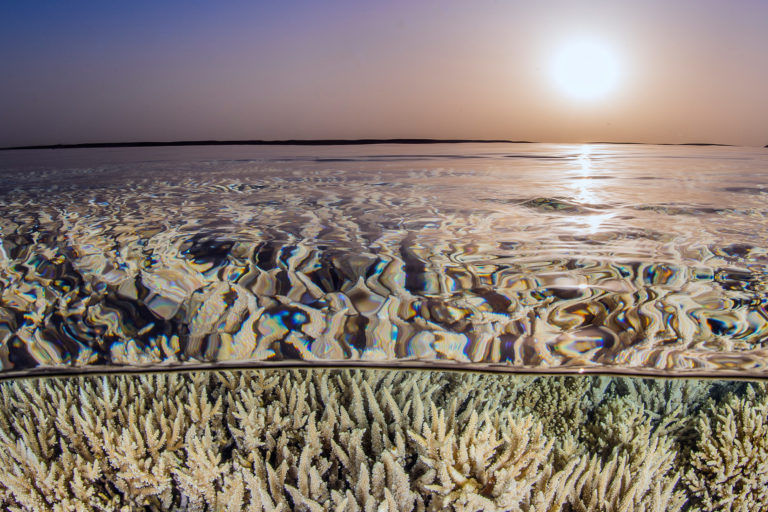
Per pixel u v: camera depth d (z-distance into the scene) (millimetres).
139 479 2318
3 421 2660
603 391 3355
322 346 2295
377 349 2260
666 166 13391
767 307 2551
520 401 3150
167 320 2520
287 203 5855
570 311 2562
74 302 2707
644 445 2732
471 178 9227
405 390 2781
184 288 2902
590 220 4766
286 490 2279
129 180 8594
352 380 2664
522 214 5117
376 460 2391
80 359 2195
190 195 6578
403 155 20453
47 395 2812
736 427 2854
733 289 2787
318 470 2348
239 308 2654
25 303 2691
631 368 2072
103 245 3764
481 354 2199
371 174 10047
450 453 2195
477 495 2033
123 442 2330
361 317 2549
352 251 3598
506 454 2234
